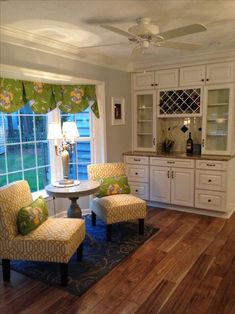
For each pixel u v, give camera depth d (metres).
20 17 2.50
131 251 3.09
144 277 2.60
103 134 4.26
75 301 2.28
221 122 4.24
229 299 2.27
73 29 2.85
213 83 4.09
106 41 3.31
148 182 4.59
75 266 2.79
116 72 4.47
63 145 3.42
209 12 2.46
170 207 4.51
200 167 4.08
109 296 2.33
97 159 4.32
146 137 4.99
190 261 2.86
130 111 4.91
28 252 2.47
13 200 2.61
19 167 3.67
